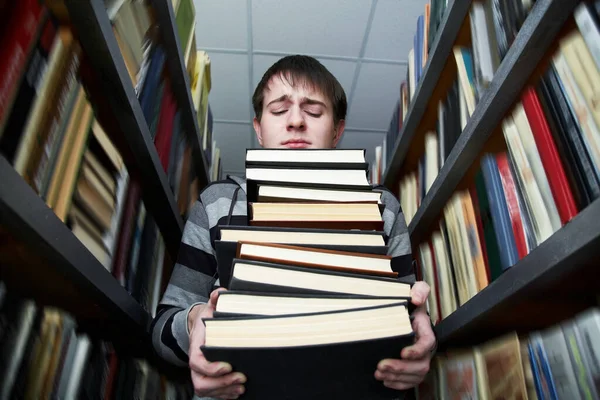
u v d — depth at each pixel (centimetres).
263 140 113
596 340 54
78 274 61
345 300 58
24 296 71
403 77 251
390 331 53
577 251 54
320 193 74
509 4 83
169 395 122
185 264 88
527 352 73
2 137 48
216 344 53
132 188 96
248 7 220
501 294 74
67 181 63
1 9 49
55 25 61
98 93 80
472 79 102
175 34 112
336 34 231
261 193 73
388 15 221
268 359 52
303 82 106
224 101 275
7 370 53
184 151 148
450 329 96
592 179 56
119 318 82
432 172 131
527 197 73
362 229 70
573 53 62
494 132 90
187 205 153
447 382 102
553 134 66
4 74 47
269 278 58
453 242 108
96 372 76
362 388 60
